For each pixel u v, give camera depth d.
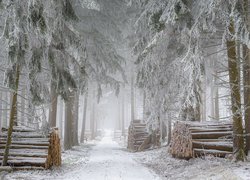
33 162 11.86
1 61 12.39
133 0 15.87
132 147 28.02
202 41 12.94
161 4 12.22
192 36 11.07
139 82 16.36
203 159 13.02
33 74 11.41
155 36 13.77
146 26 14.70
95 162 16.19
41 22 10.24
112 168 13.50
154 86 16.11
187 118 16.19
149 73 15.53
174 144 16.03
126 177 10.94
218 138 13.72
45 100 12.23
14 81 10.97
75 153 21.56
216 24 12.48
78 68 15.31
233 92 11.27
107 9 21.48
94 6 15.05
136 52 16.28
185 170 11.84
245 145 11.90
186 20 12.50
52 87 13.37
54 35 13.01
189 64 10.83
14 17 9.64
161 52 15.18
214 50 17.64
